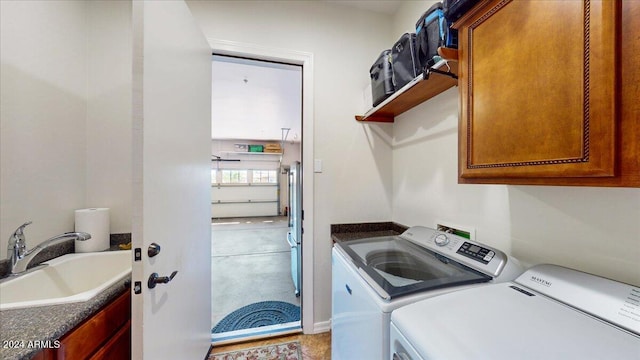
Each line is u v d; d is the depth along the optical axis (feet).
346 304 3.82
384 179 6.73
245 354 5.44
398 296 2.69
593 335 1.84
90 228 4.60
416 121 5.69
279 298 8.51
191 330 4.33
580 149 1.85
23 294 3.41
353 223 6.52
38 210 4.08
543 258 3.14
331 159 6.36
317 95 6.25
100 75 5.09
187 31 4.08
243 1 5.73
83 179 4.96
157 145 3.11
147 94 2.89
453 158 4.64
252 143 27.40
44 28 4.18
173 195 3.58
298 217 8.57
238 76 9.67
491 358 1.66
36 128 4.07
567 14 1.93
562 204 2.94
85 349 2.67
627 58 1.62
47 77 4.25
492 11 2.61
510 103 2.42
